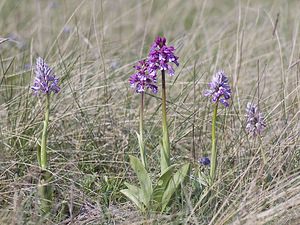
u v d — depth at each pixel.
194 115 6.41
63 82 7.05
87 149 6.28
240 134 6.20
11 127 6.31
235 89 7.12
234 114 6.59
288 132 6.07
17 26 9.66
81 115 6.55
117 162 5.96
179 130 6.53
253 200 4.92
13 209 5.01
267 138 6.09
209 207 5.16
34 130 6.38
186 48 8.62
